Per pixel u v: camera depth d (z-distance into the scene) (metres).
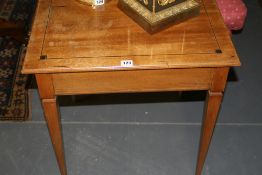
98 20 1.30
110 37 1.23
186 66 1.14
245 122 1.86
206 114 1.34
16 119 1.85
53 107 1.28
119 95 1.98
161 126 1.83
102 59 1.15
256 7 2.57
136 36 1.23
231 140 1.77
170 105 1.93
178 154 1.71
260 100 1.97
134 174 1.64
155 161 1.68
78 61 1.15
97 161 1.68
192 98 1.97
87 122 1.85
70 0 1.38
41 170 1.65
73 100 1.93
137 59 1.15
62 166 1.53
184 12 1.27
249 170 1.65
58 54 1.17
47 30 1.26
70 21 1.29
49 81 1.19
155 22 1.22
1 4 2.58
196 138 1.78
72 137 1.78
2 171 1.64
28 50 1.18
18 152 1.72
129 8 1.29
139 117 1.88
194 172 1.64
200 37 1.23
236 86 2.03
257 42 2.30
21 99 1.96
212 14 1.32
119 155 1.71
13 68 2.13
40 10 1.34
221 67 1.17
